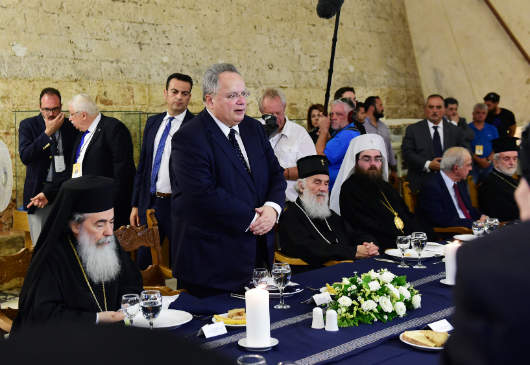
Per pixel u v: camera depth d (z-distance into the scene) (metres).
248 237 3.04
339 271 3.21
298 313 2.45
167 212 4.66
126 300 2.09
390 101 9.20
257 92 7.64
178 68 6.91
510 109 8.86
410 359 1.93
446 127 6.93
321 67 8.34
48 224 2.48
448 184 5.08
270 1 7.80
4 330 2.50
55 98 5.18
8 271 2.82
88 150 5.03
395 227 4.62
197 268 3.02
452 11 9.12
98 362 0.22
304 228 4.02
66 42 6.11
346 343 2.07
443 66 9.35
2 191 4.75
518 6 8.56
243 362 1.50
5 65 5.75
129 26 6.55
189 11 7.02
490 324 0.65
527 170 0.84
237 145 3.14
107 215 2.55
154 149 4.73
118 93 6.45
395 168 7.05
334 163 5.22
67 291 2.46
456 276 0.72
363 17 8.93
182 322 2.27
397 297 2.33
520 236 0.69
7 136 5.76
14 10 5.80
